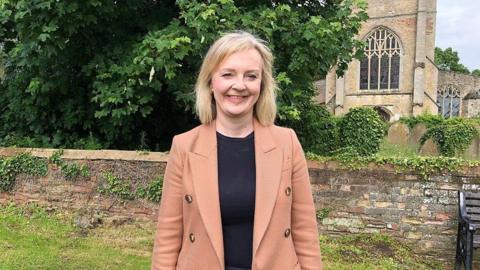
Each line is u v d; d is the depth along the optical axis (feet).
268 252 6.36
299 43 21.38
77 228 19.77
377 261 16.81
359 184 18.60
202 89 6.92
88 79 24.41
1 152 21.95
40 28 20.33
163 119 26.35
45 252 16.46
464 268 15.83
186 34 20.01
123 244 17.97
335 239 18.57
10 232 18.61
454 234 17.46
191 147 6.73
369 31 130.93
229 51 6.52
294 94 21.88
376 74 130.82
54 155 21.24
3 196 21.81
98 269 14.99
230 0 19.61
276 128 7.04
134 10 24.22
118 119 22.09
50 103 24.71
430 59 128.26
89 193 20.92
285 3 24.68
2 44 24.86
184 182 6.59
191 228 6.50
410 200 18.01
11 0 19.94
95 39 23.84
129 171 20.56
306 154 19.53
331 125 30.37
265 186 6.46
